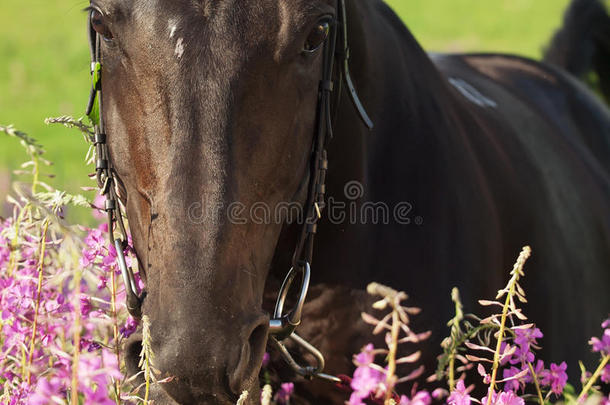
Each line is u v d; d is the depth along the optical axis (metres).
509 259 4.10
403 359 2.35
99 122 3.02
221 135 2.54
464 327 3.53
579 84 6.45
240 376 2.45
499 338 2.71
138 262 2.83
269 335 3.11
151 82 2.59
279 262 3.38
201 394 2.46
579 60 7.21
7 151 13.23
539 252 4.36
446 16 24.83
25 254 3.46
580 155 5.54
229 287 2.48
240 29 2.58
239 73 2.56
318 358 3.26
